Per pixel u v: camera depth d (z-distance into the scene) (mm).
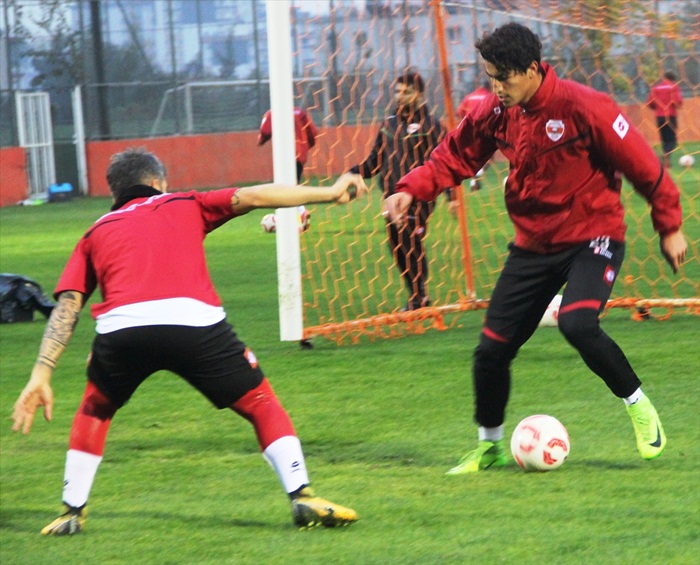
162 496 12539
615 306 23141
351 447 14484
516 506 11383
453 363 19531
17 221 55031
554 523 10719
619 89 50812
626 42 42562
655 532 10297
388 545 10234
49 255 39500
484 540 10266
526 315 12594
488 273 30656
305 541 10484
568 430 14719
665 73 49562
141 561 10125
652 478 12234
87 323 26016
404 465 13523
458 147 12727
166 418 16531
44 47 71375
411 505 11609
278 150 20984
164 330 10398
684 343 20156
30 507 12383
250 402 10844
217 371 10609
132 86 73875
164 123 75000
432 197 12844
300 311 21562
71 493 11078
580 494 11734
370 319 22234
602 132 11688
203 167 75188
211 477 13344
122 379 10766
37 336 24453
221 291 29516
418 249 23906
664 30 28172
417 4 33000
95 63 72812
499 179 42812
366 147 55469
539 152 11953
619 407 15875
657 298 24781
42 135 71438
